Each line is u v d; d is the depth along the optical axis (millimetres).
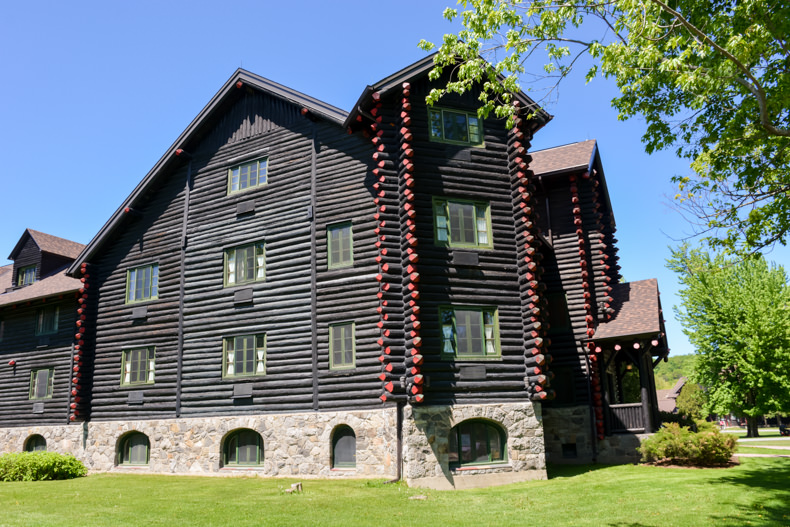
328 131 17797
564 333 18516
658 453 15438
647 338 17297
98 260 21906
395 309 14484
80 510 11531
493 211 15641
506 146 16281
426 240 14742
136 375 19984
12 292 25875
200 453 17688
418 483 13305
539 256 15789
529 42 10078
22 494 13938
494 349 14797
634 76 10227
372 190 16609
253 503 11961
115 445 19672
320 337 16469
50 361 22766
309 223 17422
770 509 10219
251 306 17859
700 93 10086
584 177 19391
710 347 31281
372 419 15242
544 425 18047
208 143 20297
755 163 11445
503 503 11531
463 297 14719
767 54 10102
